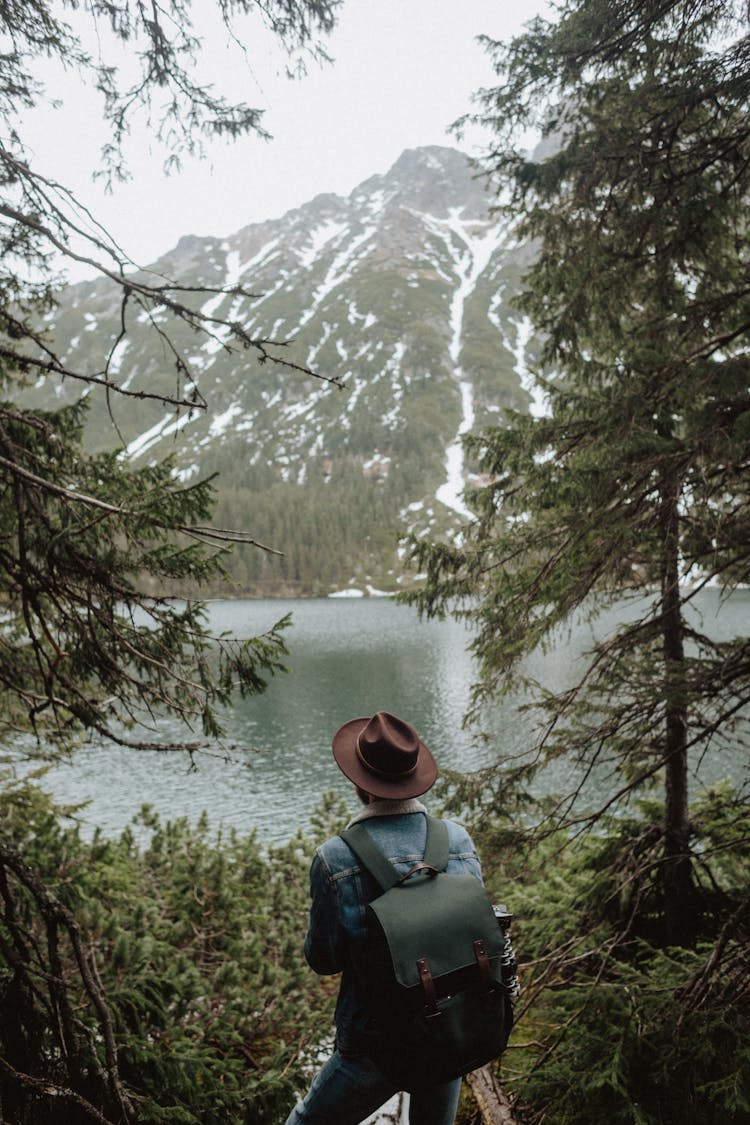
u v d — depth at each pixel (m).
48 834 5.12
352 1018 1.83
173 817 26.30
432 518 175.00
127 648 3.08
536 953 5.64
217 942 6.49
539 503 4.80
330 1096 1.92
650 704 4.65
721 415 3.88
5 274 3.37
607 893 5.58
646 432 4.20
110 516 2.92
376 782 1.90
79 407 3.36
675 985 4.02
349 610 122.44
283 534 158.38
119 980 4.11
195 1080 3.69
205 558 3.06
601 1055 3.77
